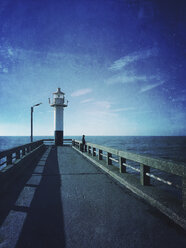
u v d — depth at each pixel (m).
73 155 12.64
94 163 8.95
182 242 2.41
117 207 3.57
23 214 3.30
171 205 3.23
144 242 2.41
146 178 4.46
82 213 3.32
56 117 24.03
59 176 6.25
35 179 5.86
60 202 3.86
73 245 2.36
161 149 67.94
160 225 2.86
